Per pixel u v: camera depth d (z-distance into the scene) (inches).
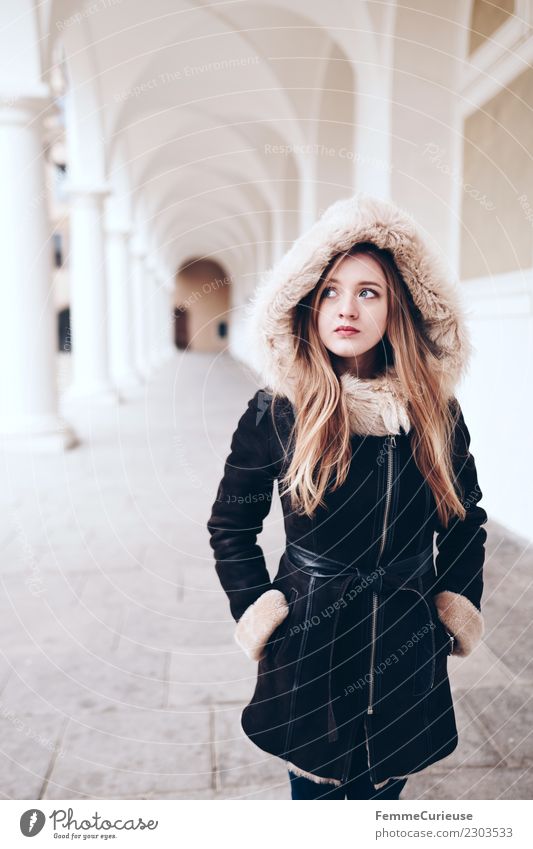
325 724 53.1
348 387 50.7
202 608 145.9
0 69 292.8
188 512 223.6
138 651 125.7
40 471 283.6
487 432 221.5
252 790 85.5
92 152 475.2
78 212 491.5
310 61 417.4
